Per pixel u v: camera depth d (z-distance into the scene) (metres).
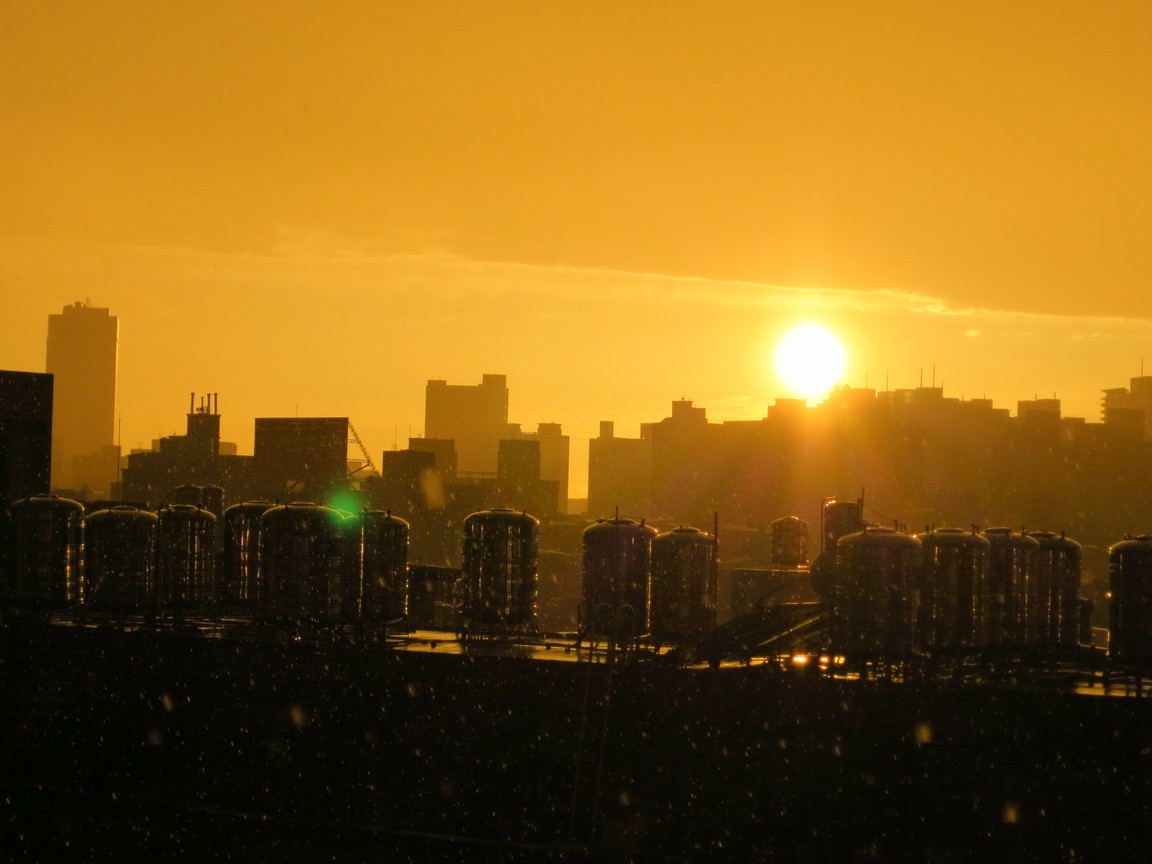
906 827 106.38
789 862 106.19
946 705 108.62
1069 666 118.38
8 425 156.50
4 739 132.12
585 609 135.75
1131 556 114.94
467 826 115.25
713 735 112.88
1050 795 103.75
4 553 147.50
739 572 166.88
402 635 140.88
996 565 125.12
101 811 121.06
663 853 108.50
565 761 115.19
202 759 127.00
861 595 117.88
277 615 134.00
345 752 122.75
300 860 115.38
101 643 134.50
